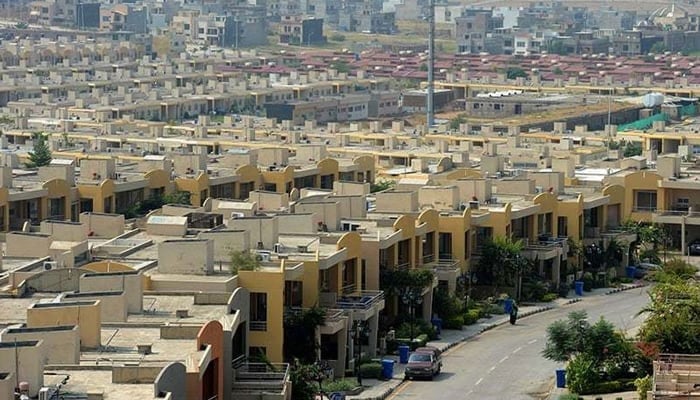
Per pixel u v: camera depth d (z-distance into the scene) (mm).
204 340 159000
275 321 196375
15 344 141250
